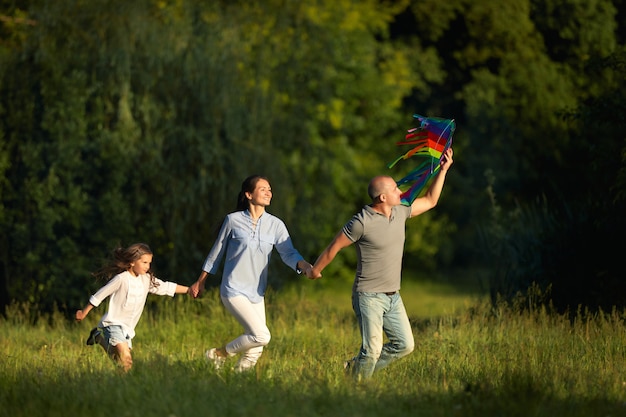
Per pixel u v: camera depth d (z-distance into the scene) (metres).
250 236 18.06
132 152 34.97
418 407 14.59
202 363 17.19
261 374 16.50
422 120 17.94
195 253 35.94
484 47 61.75
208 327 27.78
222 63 36.78
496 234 32.41
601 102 29.39
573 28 57.38
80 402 14.32
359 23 56.91
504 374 16.61
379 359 17.70
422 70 61.50
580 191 52.28
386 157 59.22
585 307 28.17
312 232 46.84
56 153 34.69
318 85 47.31
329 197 51.59
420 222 59.84
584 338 22.91
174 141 35.81
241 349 18.17
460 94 61.38
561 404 14.91
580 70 57.44
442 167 18.05
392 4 61.22
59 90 34.91
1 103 35.09
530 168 58.19
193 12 37.41
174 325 27.83
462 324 25.66
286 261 18.05
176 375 15.93
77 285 34.34
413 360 20.17
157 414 13.63
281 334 26.38
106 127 35.47
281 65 43.25
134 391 14.62
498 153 59.28
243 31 40.34
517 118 59.44
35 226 34.59
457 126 64.69
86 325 29.52
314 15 53.44
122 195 35.19
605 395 15.64
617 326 23.77
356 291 17.23
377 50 59.91
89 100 35.28
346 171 55.75
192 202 35.56
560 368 18.00
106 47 35.12
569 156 54.56
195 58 36.19
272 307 31.22
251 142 37.72
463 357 20.39
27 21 35.97
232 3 41.34
